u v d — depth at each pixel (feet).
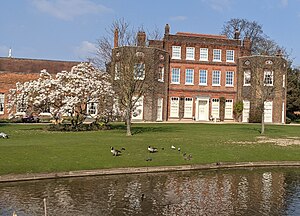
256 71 162.50
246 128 123.95
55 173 49.39
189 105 168.86
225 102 171.63
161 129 111.86
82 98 101.09
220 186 47.52
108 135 88.79
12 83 155.94
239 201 41.04
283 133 106.83
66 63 173.37
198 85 169.89
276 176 54.13
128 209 37.50
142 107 152.76
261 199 41.91
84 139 78.13
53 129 101.19
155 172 54.80
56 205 38.11
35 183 46.55
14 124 124.26
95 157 58.29
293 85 191.21
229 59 173.78
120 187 45.73
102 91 102.17
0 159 53.16
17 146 63.52
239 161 61.82
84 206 38.06
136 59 102.68
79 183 47.14
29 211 36.06
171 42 168.04
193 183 48.73
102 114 106.22
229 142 80.28
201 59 171.32
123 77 97.91
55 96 97.76
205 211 37.45
